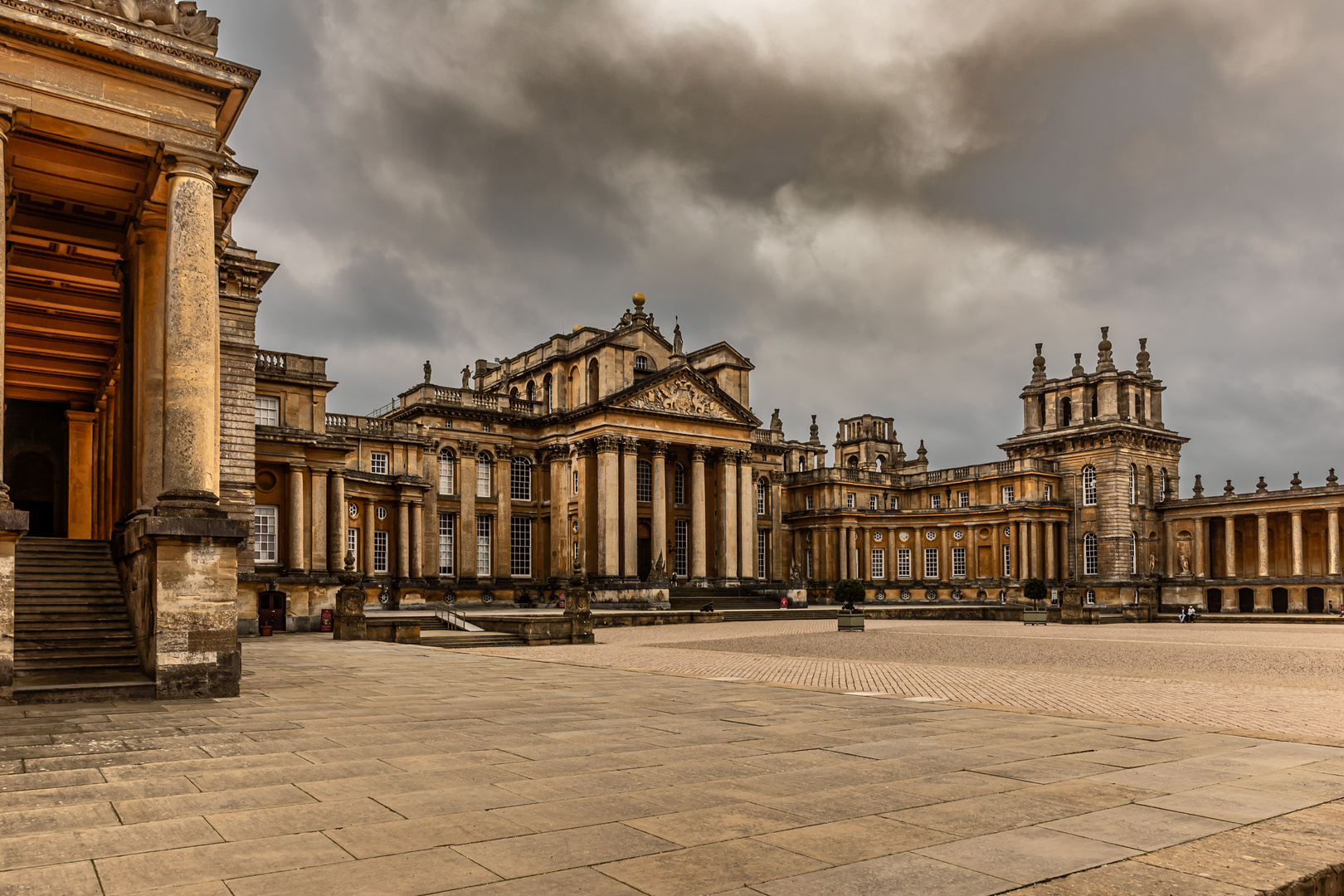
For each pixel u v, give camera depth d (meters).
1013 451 90.19
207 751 10.58
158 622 16.11
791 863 6.39
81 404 33.62
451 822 7.39
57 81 16.56
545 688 18.16
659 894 5.73
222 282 36.53
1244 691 19.14
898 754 10.61
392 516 62.34
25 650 17.59
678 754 10.51
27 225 21.42
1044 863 6.41
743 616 62.25
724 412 75.19
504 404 72.25
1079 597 58.78
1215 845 6.89
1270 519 79.81
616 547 67.56
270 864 6.25
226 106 18.66
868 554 92.25
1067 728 12.91
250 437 37.19
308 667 22.94
